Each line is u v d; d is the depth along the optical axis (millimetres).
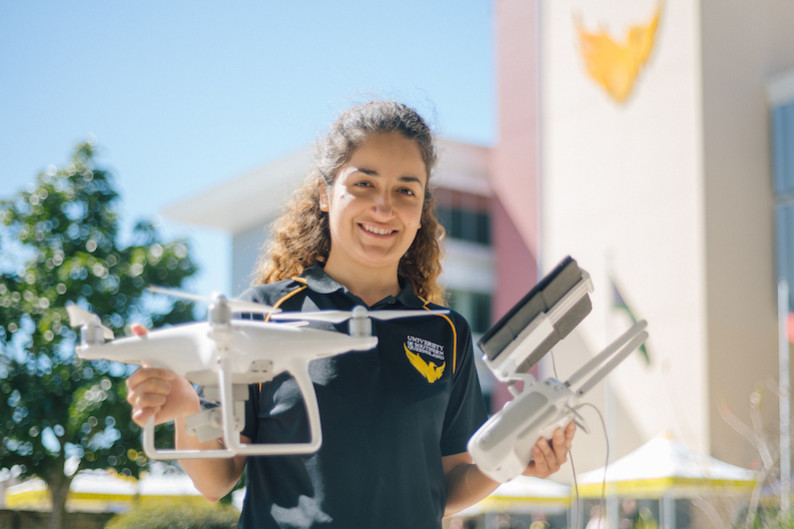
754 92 17156
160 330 1465
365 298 1967
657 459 12109
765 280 16719
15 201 12383
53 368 11641
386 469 1724
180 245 12539
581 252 19000
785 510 7820
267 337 1419
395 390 1801
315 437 1422
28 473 11562
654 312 17156
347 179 1896
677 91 17297
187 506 9891
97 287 11945
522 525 16812
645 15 17984
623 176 18281
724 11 17219
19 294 11898
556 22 20219
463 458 2012
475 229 22891
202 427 1479
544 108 20266
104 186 12664
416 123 1964
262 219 22703
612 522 12773
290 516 1674
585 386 1699
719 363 16094
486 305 22641
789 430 10422
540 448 1647
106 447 11281
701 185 16641
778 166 16891
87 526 14633
